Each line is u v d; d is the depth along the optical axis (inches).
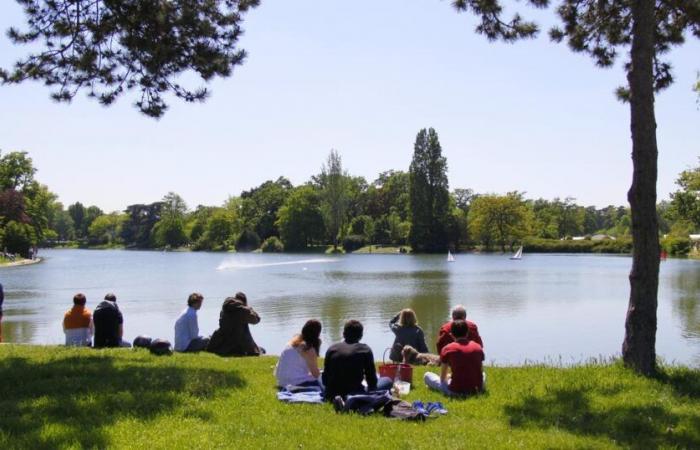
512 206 4574.3
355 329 329.4
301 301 1210.0
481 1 437.1
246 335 562.3
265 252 4758.9
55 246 7475.4
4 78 481.1
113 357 463.8
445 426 276.4
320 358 544.4
